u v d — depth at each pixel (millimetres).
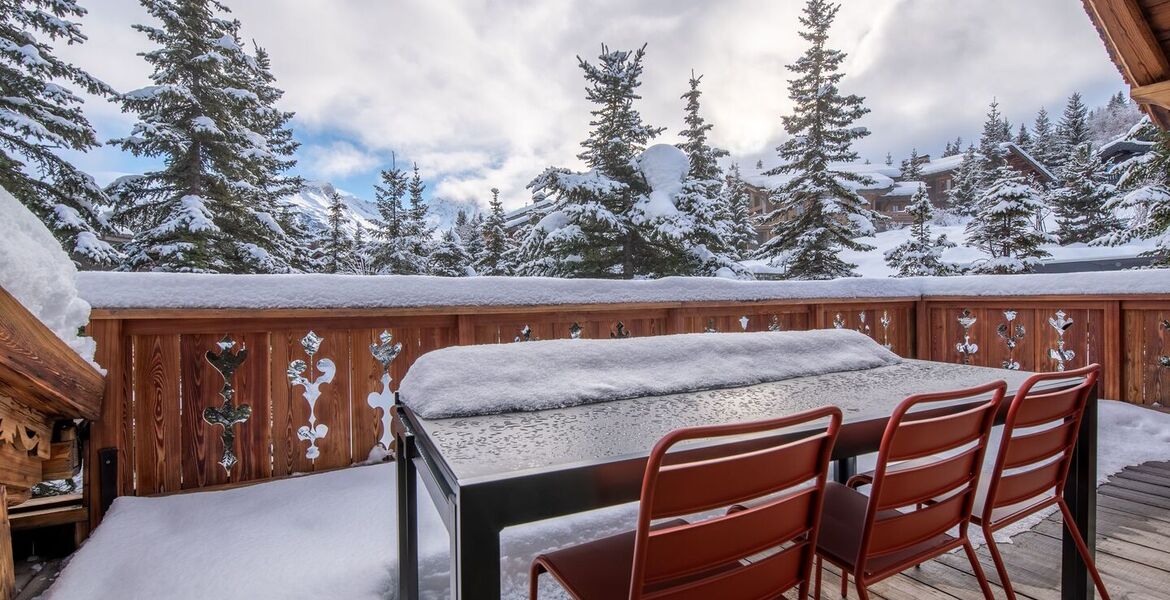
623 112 10430
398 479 1526
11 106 7738
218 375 2262
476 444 1060
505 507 860
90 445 1966
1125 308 3539
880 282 4309
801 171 11562
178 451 2180
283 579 1604
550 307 2943
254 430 2326
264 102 14320
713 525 915
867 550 1156
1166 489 2465
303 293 2334
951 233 23797
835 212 10852
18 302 906
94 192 8562
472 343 2795
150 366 2133
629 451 1006
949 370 1958
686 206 9891
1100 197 18219
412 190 18219
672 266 10055
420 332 2715
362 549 1783
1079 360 3742
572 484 916
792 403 1431
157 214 9250
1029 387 1331
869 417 1252
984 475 1933
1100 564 1836
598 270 10211
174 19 9414
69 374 1110
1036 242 10125
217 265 9117
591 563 1195
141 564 1664
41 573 1773
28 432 1017
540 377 1536
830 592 1735
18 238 1045
